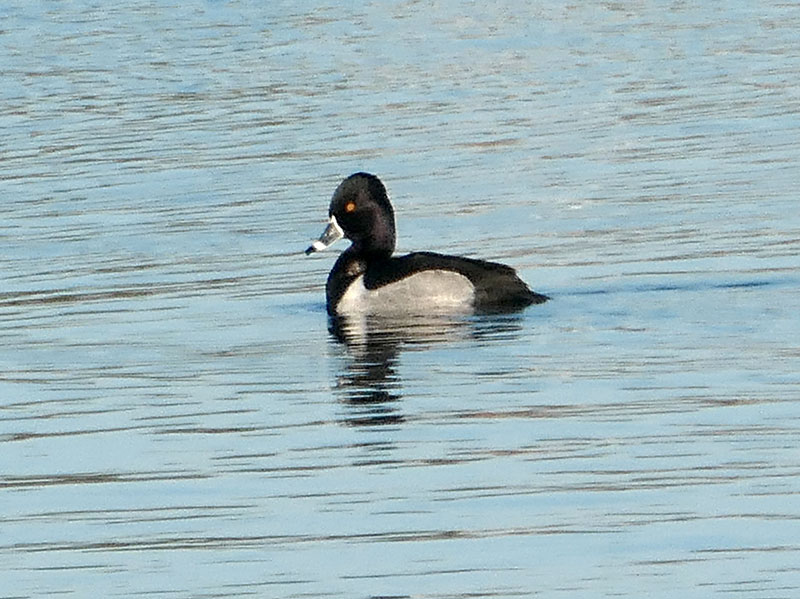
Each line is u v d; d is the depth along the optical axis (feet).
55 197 81.10
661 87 103.71
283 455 46.57
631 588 36.86
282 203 78.59
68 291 65.46
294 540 40.34
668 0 140.26
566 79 107.65
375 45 122.11
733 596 36.35
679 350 54.13
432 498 42.68
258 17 135.44
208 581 38.14
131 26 131.85
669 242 68.49
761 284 61.26
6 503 43.70
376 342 56.90
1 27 133.08
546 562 38.34
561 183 80.69
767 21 127.34
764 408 48.42
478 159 86.43
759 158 83.56
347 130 93.86
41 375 55.01
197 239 72.79
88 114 99.81
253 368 54.70
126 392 52.90
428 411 49.62
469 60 115.34
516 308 59.36
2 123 98.27
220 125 95.76
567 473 44.04
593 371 52.49
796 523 39.99
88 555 39.99
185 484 44.60
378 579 37.81
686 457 44.78
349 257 62.08
